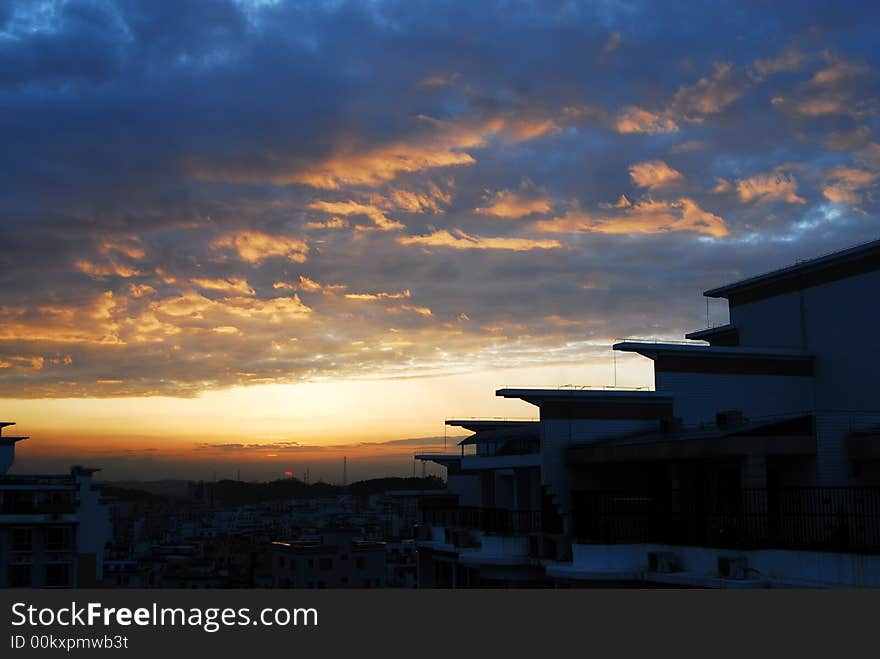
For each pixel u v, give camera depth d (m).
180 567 98.00
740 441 23.19
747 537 22.22
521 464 29.45
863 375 28.84
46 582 55.47
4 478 57.31
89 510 62.50
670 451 24.59
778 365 30.17
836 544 20.52
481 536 30.69
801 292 31.56
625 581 24.30
